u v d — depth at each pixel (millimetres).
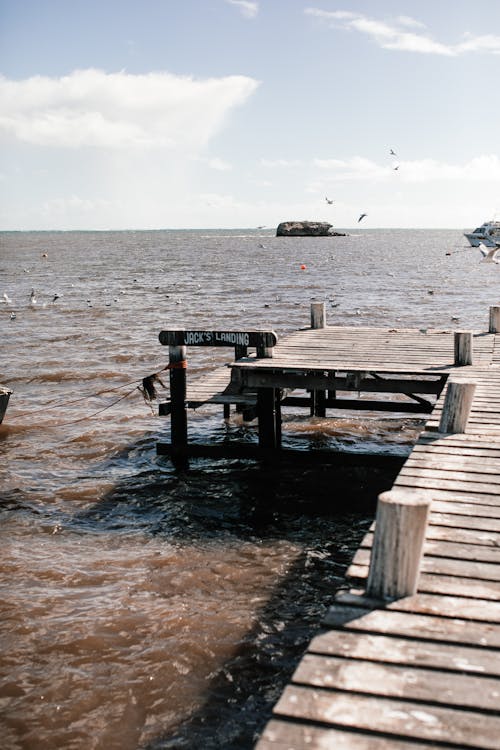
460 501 7762
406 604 5562
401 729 4180
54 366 25656
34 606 9258
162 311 43781
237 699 7535
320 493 13406
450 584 5910
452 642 5074
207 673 7949
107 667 8031
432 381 14172
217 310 44188
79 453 15789
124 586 9820
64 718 7250
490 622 5312
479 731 4172
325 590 9781
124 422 18250
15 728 7105
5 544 11172
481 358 15109
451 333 18578
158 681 7801
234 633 8695
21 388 22328
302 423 18188
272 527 11914
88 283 66938
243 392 15172
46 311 43969
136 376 24031
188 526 11969
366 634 5199
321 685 4605
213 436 17422
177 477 14297
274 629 8797
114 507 12797
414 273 79312
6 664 8062
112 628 8758
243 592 9703
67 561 10586
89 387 22438
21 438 16891
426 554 6504
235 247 170875
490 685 4594
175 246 181250
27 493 13383
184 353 14586
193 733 7043
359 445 16609
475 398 12195
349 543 11297
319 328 19594
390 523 5621
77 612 9125
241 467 14797
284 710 4371
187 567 10406
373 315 41000
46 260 112750
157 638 8562
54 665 8055
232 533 11680
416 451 9492
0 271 85250
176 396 14586
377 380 14352
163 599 9469
